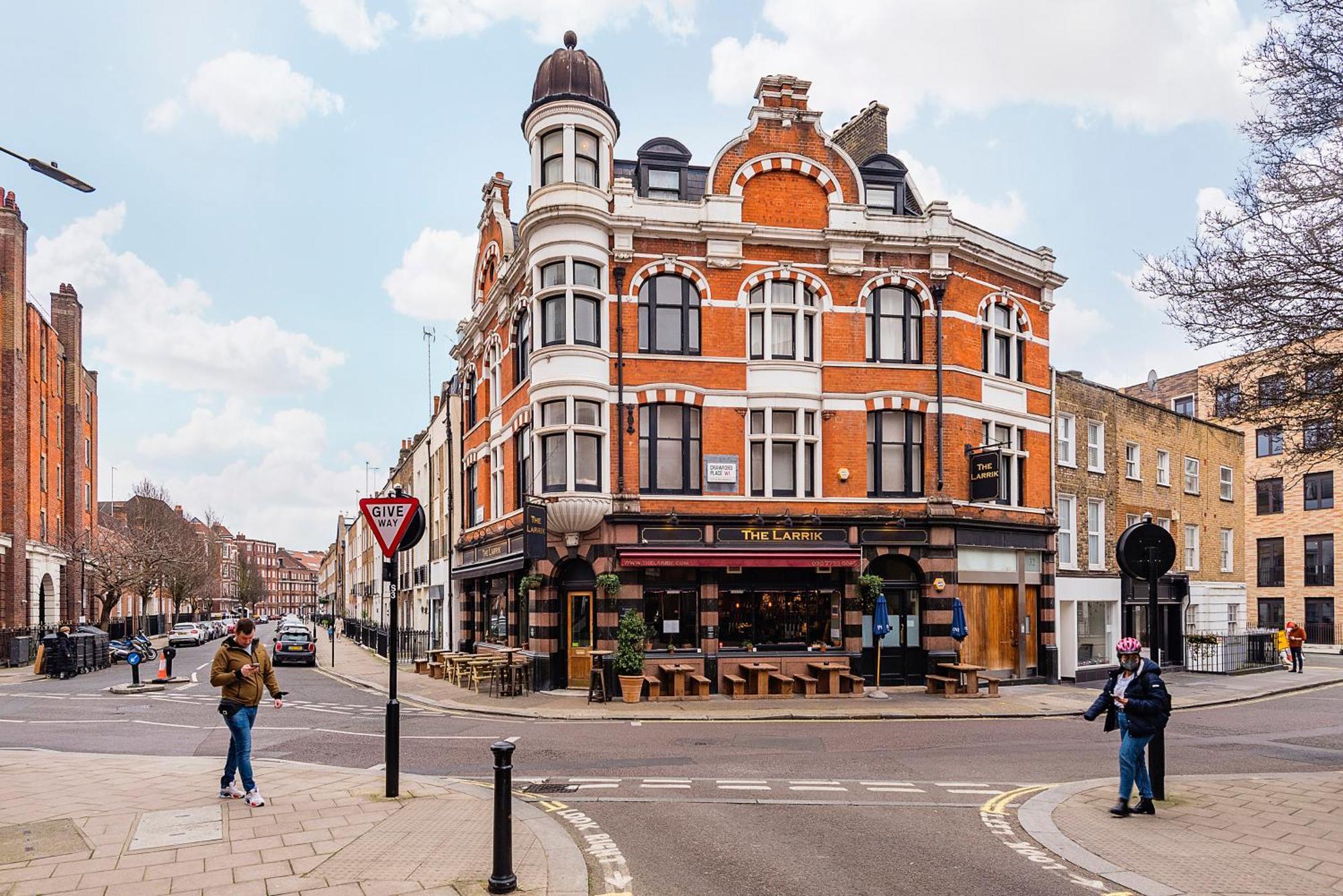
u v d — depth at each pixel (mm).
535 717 18109
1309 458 11859
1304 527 48031
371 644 45062
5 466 39219
